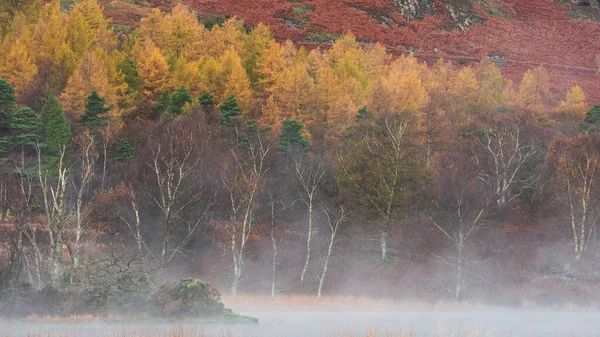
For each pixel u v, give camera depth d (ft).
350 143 187.52
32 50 264.72
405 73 303.68
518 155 191.62
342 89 272.92
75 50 277.85
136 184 157.89
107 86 225.15
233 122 209.26
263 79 281.54
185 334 74.95
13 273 111.04
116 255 113.50
